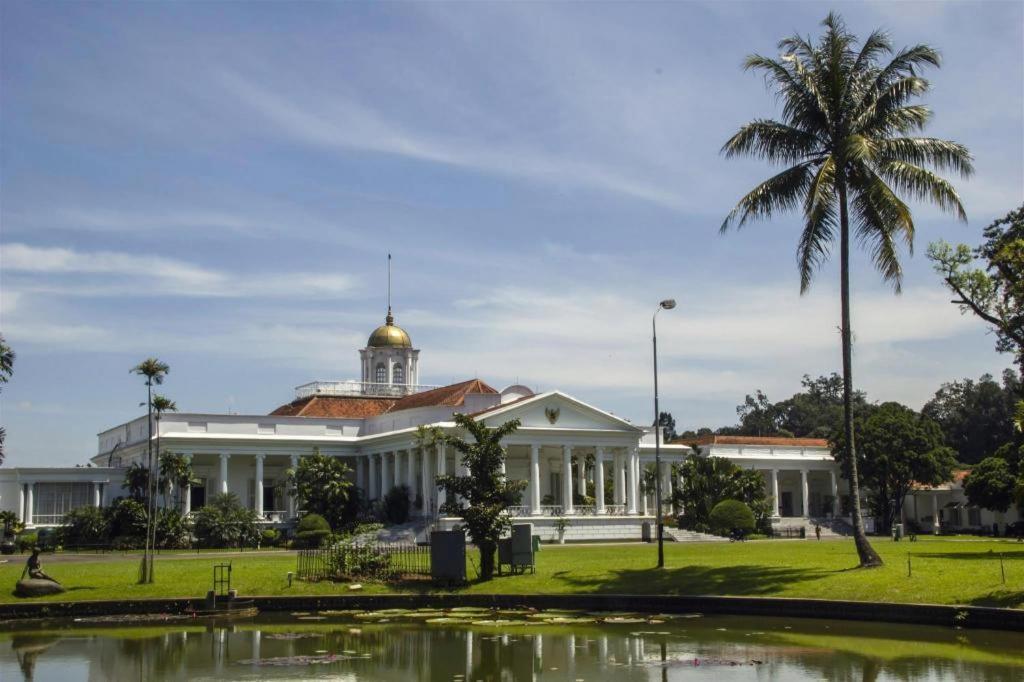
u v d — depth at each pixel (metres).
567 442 85.12
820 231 40.94
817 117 41.19
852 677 24.08
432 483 83.69
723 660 26.67
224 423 92.81
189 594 39.31
